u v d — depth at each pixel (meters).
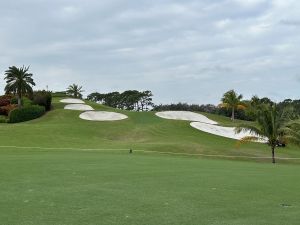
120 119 75.56
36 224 9.48
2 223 9.55
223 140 61.72
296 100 95.94
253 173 21.69
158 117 77.88
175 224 9.62
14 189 14.38
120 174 19.27
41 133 59.72
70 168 21.72
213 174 20.27
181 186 15.59
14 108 86.06
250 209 11.41
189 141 58.12
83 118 78.69
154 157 34.09
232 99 97.06
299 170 25.23
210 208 11.45
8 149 42.50
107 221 9.81
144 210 11.05
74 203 11.90
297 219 10.29
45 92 96.12
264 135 44.72
